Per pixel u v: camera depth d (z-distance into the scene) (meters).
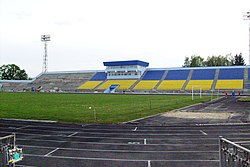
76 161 13.90
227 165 8.23
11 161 9.75
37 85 110.69
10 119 29.03
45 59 125.12
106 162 13.66
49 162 13.76
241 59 138.50
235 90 79.31
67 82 110.12
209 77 92.81
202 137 19.23
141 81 100.44
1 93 84.38
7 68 144.00
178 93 82.12
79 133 21.30
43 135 20.61
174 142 17.75
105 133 21.22
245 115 31.11
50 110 37.06
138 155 14.83
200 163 13.23
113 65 108.06
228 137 19.20
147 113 33.00
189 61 147.62
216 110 37.00
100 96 69.25
